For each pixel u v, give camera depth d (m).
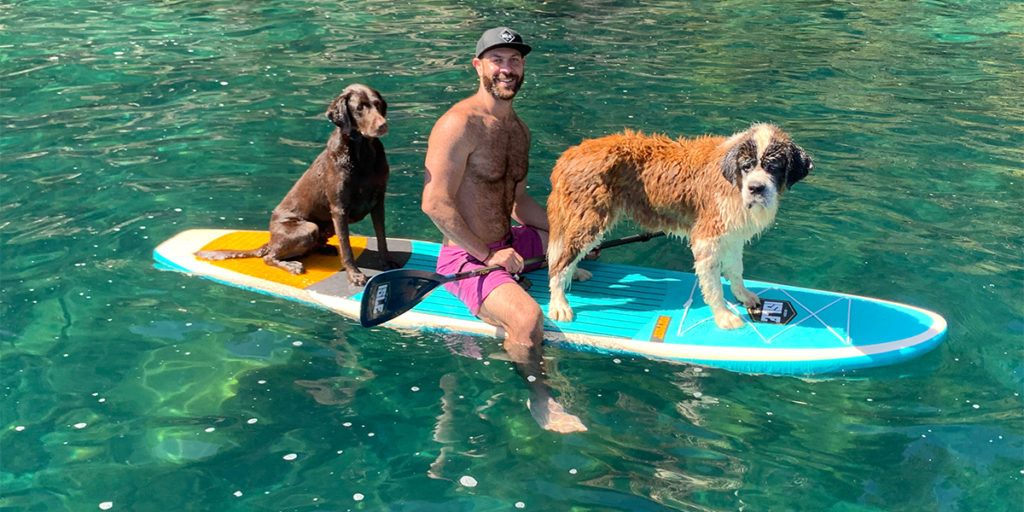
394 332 3.46
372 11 8.30
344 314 3.57
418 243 4.08
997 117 5.76
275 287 3.70
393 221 4.33
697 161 3.23
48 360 3.20
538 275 3.80
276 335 3.41
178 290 3.71
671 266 3.98
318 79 6.33
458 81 6.31
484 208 3.40
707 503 2.53
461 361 3.25
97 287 3.70
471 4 8.68
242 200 4.50
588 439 2.81
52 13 7.95
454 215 3.30
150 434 2.81
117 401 2.98
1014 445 2.77
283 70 6.51
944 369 3.20
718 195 3.17
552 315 3.44
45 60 6.62
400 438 2.81
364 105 3.48
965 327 3.44
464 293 3.46
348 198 3.63
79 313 3.50
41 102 5.76
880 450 2.77
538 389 3.08
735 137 3.14
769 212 3.11
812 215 4.39
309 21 7.88
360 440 2.80
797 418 2.94
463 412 2.95
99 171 4.78
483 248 3.37
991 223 4.28
